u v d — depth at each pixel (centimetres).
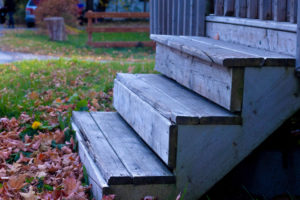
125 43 1524
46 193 291
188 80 349
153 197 264
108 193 262
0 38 1641
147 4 2652
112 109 515
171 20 568
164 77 425
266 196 311
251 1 377
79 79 664
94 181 288
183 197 272
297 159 312
